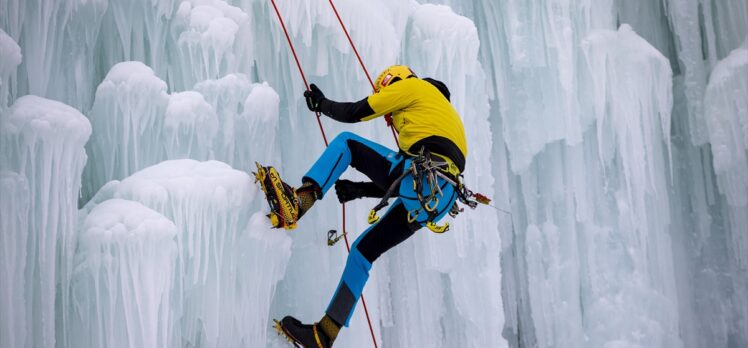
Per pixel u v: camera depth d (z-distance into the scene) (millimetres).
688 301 12711
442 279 10359
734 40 12344
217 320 6062
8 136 5043
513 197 11688
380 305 9148
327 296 7941
